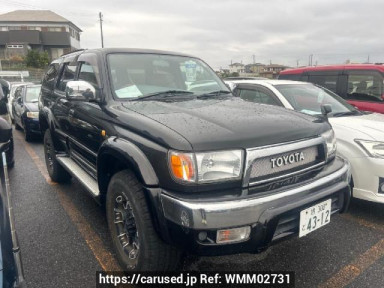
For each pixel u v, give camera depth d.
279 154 2.19
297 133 2.32
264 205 2.01
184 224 1.95
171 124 2.22
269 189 2.11
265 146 2.13
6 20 47.62
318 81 6.94
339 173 2.46
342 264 2.75
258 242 2.02
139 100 2.95
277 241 2.13
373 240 3.15
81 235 3.25
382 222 3.53
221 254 2.01
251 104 3.01
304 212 2.18
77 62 3.76
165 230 2.06
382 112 5.82
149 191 2.11
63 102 3.83
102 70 3.10
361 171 3.48
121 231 2.65
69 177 4.73
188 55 3.91
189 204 1.93
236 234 1.98
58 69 4.47
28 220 3.58
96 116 2.90
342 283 2.51
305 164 2.37
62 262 2.79
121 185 2.41
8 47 44.88
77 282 2.53
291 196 2.11
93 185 3.18
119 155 2.38
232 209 1.94
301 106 4.49
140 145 2.23
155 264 2.29
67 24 48.66
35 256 2.87
